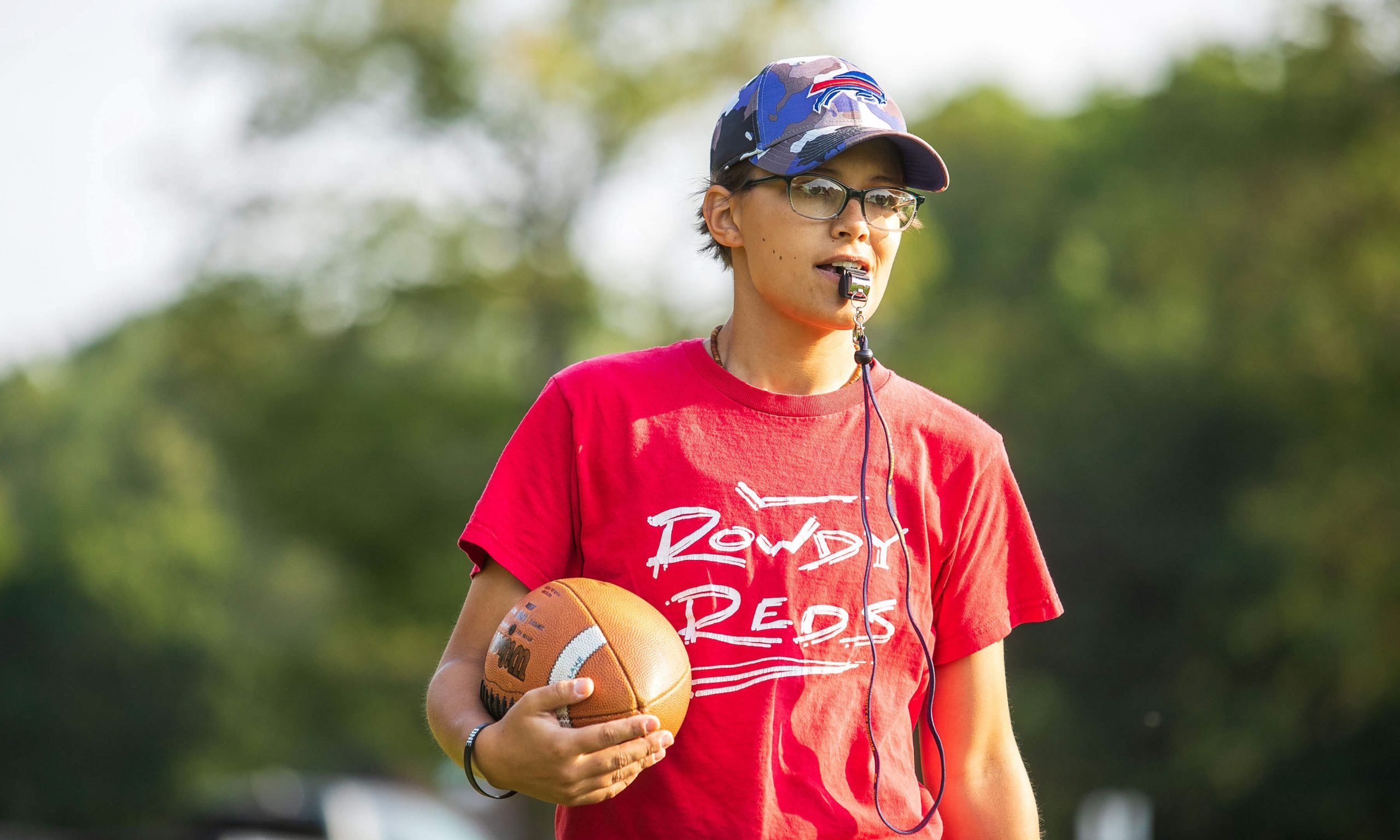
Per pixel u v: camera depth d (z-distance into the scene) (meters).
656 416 4.44
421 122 41.00
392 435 43.84
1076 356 43.78
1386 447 29.86
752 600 4.25
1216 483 39.81
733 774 4.13
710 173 4.83
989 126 56.41
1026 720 40.31
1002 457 4.74
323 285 42.28
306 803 22.42
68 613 64.44
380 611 47.09
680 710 4.08
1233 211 33.88
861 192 4.40
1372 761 31.52
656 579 4.28
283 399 44.09
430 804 24.27
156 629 63.69
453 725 4.15
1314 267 32.25
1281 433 37.97
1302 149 32.78
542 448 4.49
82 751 63.72
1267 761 33.06
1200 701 37.53
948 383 44.84
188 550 65.25
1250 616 33.94
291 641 60.81
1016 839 4.62
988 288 49.53
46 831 61.56
